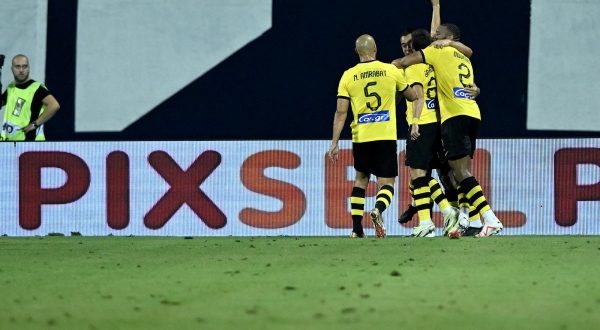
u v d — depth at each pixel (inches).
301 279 813.9
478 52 1974.7
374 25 1988.2
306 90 2012.8
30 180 1643.7
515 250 1063.0
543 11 1963.6
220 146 1620.3
